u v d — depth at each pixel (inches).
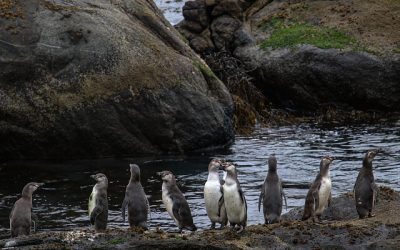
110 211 818.8
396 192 764.0
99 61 1057.5
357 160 1028.5
